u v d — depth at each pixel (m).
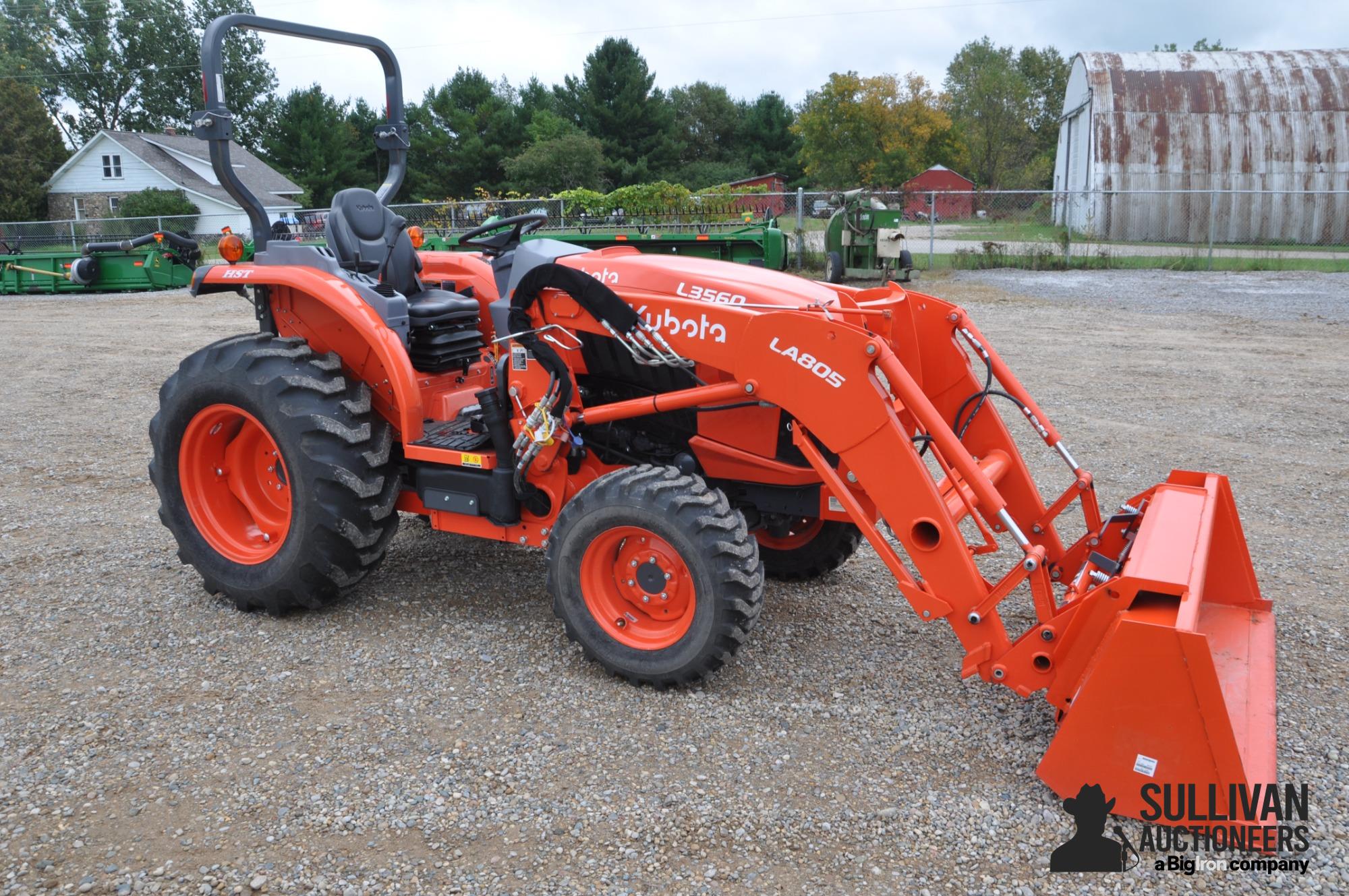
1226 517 3.46
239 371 3.91
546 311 3.74
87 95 55.25
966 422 3.83
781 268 16.05
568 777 2.97
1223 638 3.35
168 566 4.69
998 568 4.61
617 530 3.43
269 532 4.26
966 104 57.81
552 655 3.77
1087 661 2.90
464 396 4.43
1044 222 25.52
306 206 45.69
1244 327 11.79
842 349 3.12
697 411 3.75
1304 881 2.51
